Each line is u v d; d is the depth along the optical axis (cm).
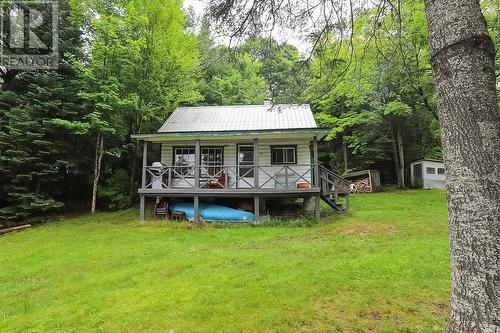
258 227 1007
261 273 525
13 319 411
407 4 540
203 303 416
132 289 487
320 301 407
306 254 638
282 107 552
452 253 240
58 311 423
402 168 1994
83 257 699
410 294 418
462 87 234
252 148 1326
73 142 1412
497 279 214
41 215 1309
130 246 782
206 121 1352
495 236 217
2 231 1067
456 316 233
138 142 1552
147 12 1355
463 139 230
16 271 628
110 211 1423
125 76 1366
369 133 1998
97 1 1320
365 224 927
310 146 1297
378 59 544
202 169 1323
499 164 223
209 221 1098
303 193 1080
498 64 913
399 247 645
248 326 352
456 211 235
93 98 1260
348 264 544
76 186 1549
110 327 367
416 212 1105
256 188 1096
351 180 2062
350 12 447
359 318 363
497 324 210
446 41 244
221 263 598
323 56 477
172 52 1375
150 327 362
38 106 1259
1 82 1272
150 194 1137
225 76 1988
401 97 1402
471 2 242
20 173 1259
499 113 234
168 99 1484
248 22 427
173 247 756
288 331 339
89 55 1477
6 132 1277
